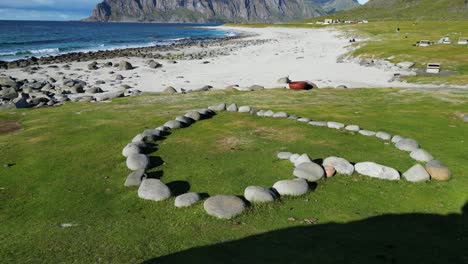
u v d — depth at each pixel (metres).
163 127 16.41
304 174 11.07
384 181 11.14
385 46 60.22
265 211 9.34
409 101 23.28
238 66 54.62
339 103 23.19
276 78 42.50
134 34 173.62
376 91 28.03
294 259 7.19
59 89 34.25
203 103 23.88
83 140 15.32
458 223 8.71
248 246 7.74
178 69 52.19
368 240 7.93
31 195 10.66
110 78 43.84
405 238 8.03
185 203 9.69
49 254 7.68
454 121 17.98
